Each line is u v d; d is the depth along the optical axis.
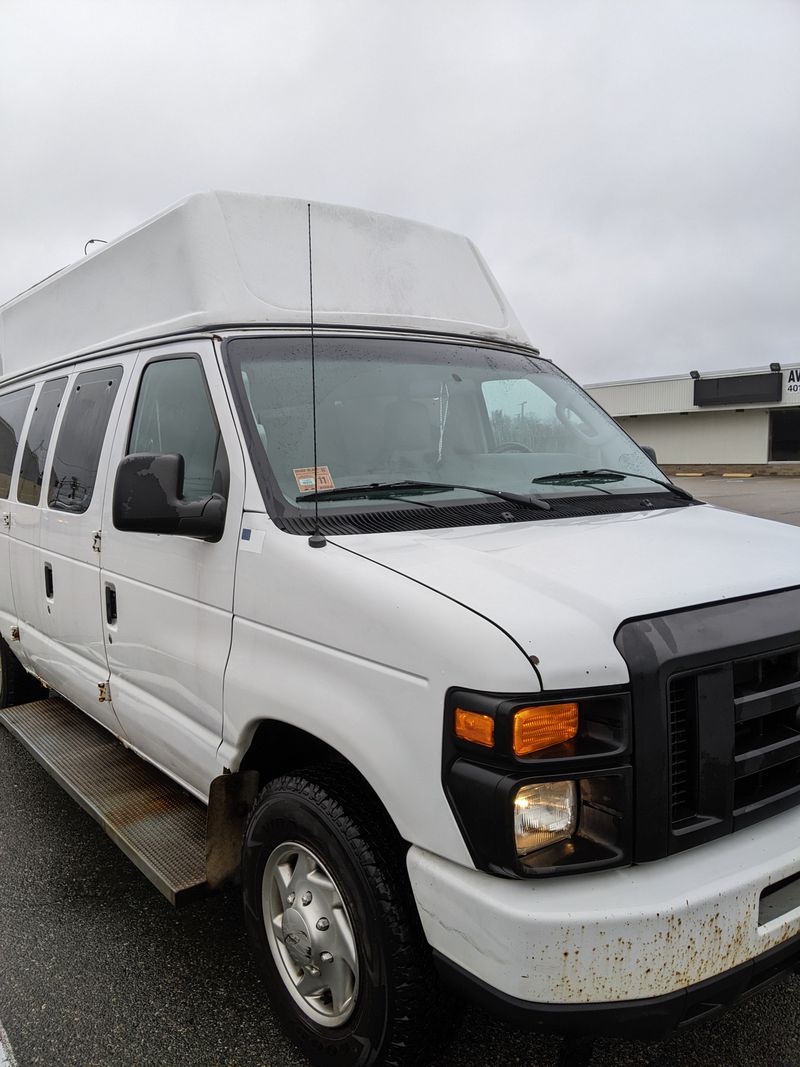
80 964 3.17
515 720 1.91
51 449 4.44
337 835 2.32
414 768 2.10
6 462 5.20
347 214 3.73
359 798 2.38
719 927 1.99
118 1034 2.79
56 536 4.22
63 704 5.04
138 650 3.42
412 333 3.64
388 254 3.81
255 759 2.90
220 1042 2.75
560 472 3.38
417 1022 2.24
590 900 1.91
